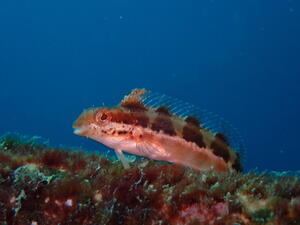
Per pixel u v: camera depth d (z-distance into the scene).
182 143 0.27
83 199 0.24
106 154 0.29
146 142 0.27
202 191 0.23
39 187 0.24
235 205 0.23
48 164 0.26
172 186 0.25
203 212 0.23
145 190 0.24
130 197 0.24
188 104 0.28
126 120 0.26
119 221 0.23
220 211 0.23
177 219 0.23
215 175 0.25
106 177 0.25
